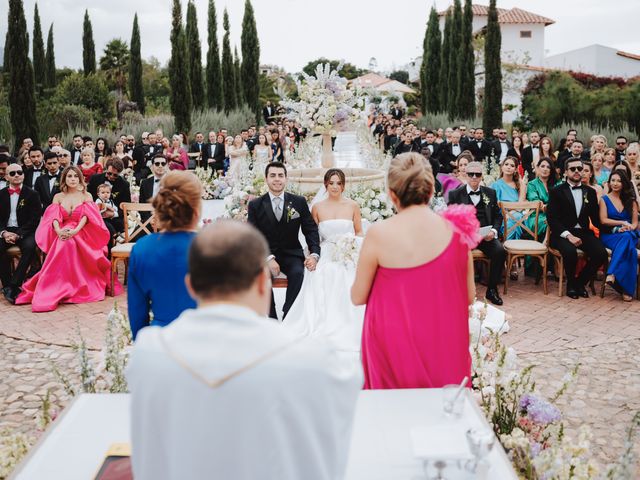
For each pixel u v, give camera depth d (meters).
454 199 7.84
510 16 53.84
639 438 4.05
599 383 5.00
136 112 28.03
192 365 1.45
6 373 5.22
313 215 6.47
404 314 2.85
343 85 8.16
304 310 6.01
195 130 23.64
